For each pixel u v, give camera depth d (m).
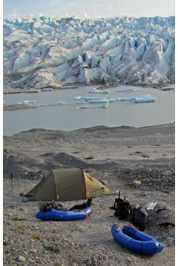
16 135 38.84
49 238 8.64
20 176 19.27
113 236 8.88
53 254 7.54
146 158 24.27
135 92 110.25
